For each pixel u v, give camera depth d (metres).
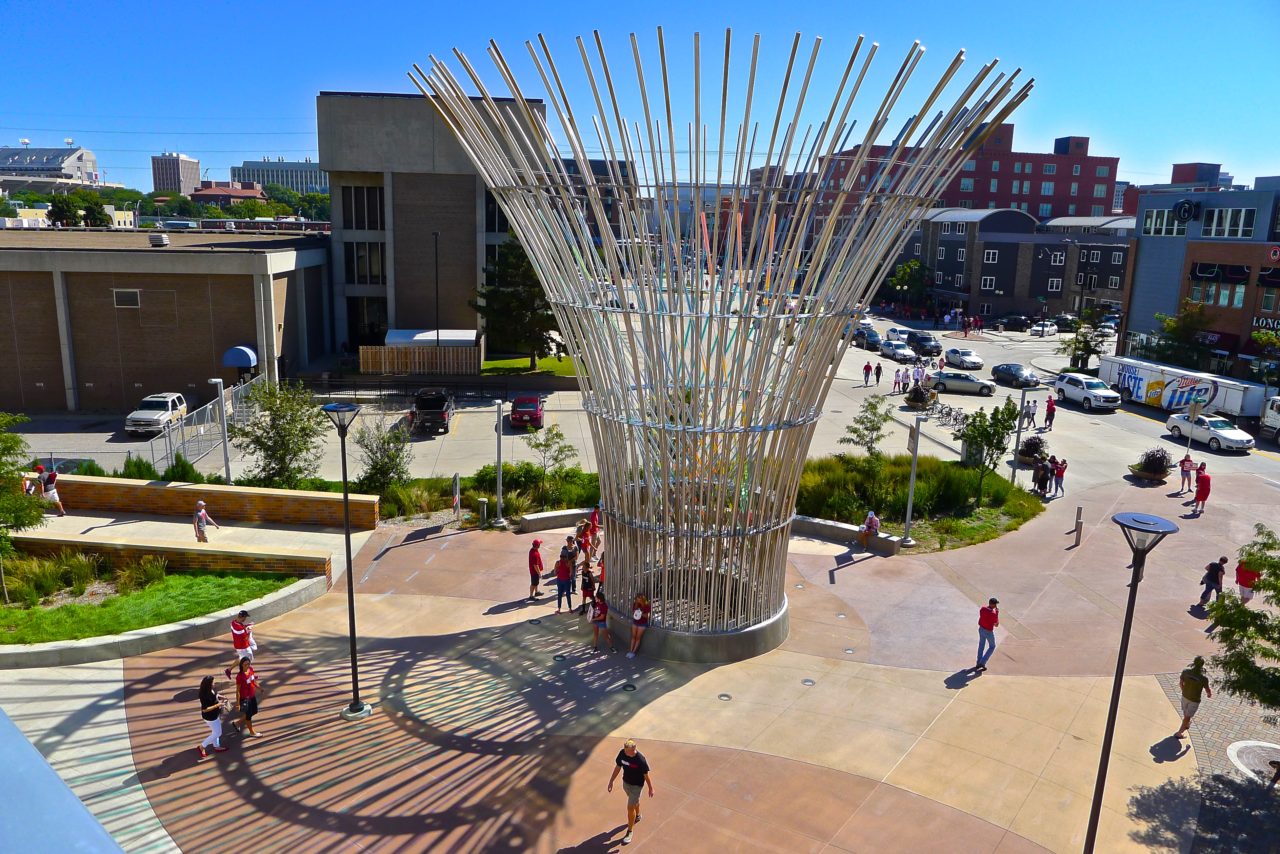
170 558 20.25
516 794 12.88
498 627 18.33
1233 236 46.31
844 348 16.42
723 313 14.93
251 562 20.05
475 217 50.59
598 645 17.56
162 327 39.53
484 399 42.53
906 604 19.84
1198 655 17.47
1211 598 19.64
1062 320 76.38
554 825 12.20
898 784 13.28
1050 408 38.53
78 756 13.50
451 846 11.72
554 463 28.70
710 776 13.38
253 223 105.44
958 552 23.19
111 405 39.94
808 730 14.70
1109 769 13.77
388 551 22.34
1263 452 35.12
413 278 51.38
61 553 20.44
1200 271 47.66
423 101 48.59
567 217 15.54
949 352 55.38
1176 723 15.17
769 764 13.73
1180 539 24.50
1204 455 34.31
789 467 16.78
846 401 44.03
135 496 23.81
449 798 12.73
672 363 15.46
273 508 23.67
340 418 14.02
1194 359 46.75
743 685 16.14
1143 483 30.17
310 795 12.72
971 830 12.27
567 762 13.70
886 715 15.21
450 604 19.41
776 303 14.86
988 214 81.25
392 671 16.45
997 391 48.19
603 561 18.72
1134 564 10.67
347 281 52.56
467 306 52.09
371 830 12.01
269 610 18.50
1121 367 45.19
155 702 15.15
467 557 22.08
